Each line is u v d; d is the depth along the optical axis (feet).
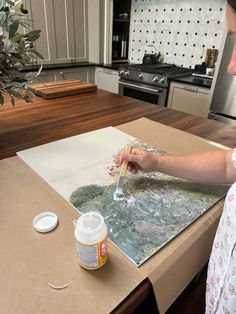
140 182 1.98
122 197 1.80
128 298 1.15
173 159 2.06
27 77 2.48
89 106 3.86
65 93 4.29
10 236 1.44
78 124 3.16
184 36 8.25
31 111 3.59
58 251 1.35
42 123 3.18
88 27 9.12
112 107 3.83
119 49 9.88
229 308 1.65
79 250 1.22
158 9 8.59
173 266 1.34
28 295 1.13
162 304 1.28
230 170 1.91
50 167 2.15
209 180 1.98
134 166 2.12
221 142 2.76
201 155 2.05
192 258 1.49
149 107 3.87
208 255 1.73
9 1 2.16
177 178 2.06
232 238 1.56
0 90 2.29
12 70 2.27
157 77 7.33
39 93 4.20
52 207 1.67
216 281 1.75
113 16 9.07
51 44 8.36
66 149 2.49
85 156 2.36
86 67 9.13
